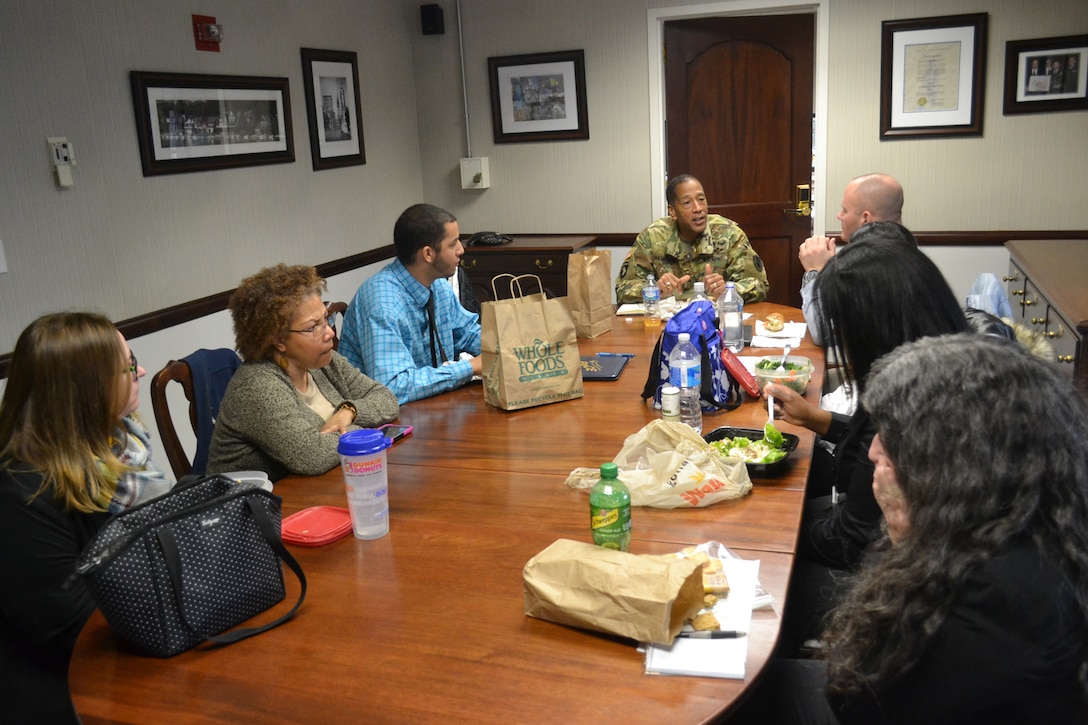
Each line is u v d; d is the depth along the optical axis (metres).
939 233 4.91
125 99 3.57
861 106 4.89
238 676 1.27
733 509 1.74
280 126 4.43
